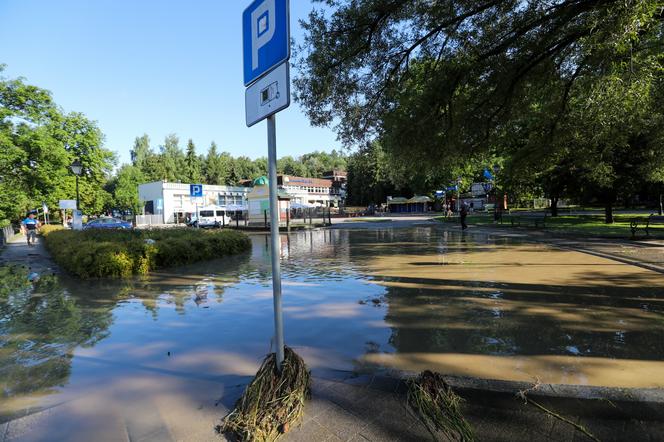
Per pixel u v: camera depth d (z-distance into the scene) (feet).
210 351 13.11
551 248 38.58
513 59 31.91
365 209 215.51
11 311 19.22
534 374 10.62
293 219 128.98
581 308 16.99
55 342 14.39
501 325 14.97
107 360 12.51
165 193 190.08
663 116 38.93
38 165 76.18
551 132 42.78
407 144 34.91
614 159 57.47
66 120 107.76
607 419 7.87
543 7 29.66
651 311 16.26
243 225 106.22
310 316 16.96
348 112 39.04
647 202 130.41
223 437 7.92
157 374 11.32
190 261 35.06
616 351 12.12
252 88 9.23
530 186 89.25
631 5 19.80
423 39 32.94
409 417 8.26
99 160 115.34
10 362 12.48
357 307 18.29
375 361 11.78
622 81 28.71
